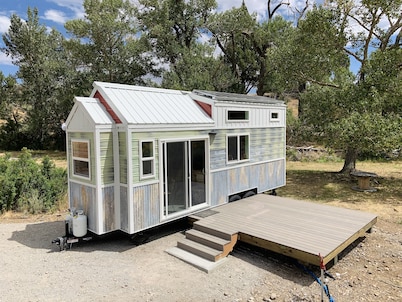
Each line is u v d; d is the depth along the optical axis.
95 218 6.09
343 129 10.75
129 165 5.89
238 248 6.18
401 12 11.36
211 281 4.89
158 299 4.38
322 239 5.61
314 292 4.61
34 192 9.33
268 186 9.84
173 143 6.76
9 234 7.18
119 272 5.17
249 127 8.87
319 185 12.25
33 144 28.48
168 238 6.70
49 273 5.15
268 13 23.41
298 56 12.60
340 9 11.73
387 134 9.88
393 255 5.89
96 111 6.12
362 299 4.41
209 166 7.60
